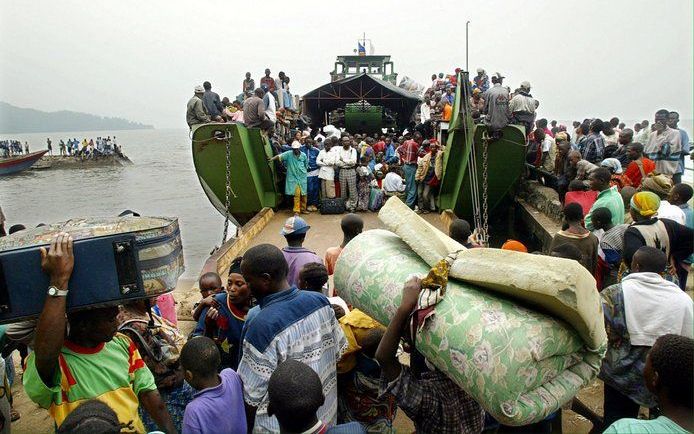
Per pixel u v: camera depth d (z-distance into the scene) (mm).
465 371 2322
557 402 2379
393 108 19406
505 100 9398
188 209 34469
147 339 3152
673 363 2049
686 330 3297
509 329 2307
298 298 2908
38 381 2475
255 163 10695
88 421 1962
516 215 11195
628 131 8797
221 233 26000
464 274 2568
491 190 10172
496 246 11414
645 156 9414
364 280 2984
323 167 11289
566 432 4234
